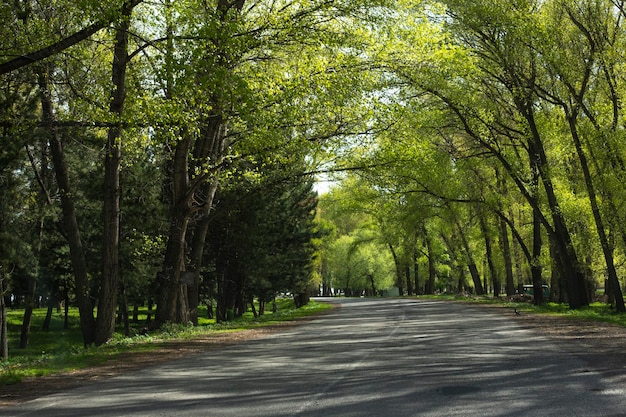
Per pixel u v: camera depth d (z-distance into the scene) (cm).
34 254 2616
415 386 955
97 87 1823
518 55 2905
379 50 1988
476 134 3325
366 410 779
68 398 952
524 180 3434
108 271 2139
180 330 2475
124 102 1906
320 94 1847
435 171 3309
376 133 2319
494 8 2780
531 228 4856
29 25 1571
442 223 5438
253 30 1688
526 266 5788
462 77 2864
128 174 2917
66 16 1598
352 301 7081
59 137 2236
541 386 925
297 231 4788
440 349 1501
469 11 2830
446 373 1088
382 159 2444
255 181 2777
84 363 1435
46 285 3866
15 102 1969
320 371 1173
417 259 8106
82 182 2977
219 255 4244
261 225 4081
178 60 1471
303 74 1866
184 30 1527
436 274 9131
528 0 2914
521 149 4025
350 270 10519
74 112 1778
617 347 1439
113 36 1705
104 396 958
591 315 2719
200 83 1529
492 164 4012
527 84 3116
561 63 2797
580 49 2872
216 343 1952
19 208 2397
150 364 1395
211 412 797
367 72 2000
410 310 3919
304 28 1759
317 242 5975
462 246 5784
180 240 2570
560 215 3322
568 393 861
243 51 1623
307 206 5194
